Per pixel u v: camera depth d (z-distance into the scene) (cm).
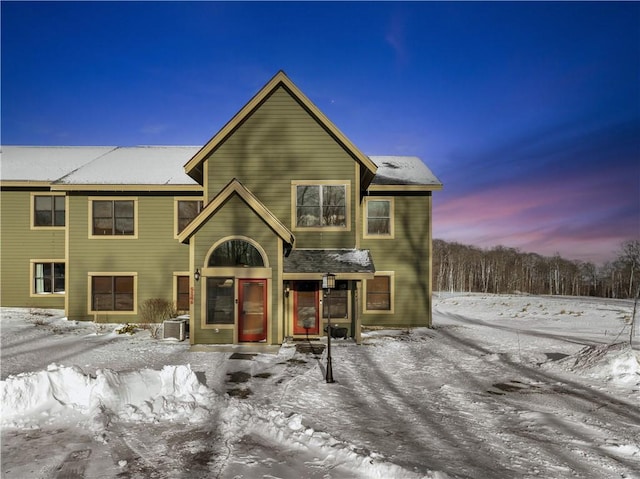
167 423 671
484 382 964
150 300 1758
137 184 1767
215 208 1312
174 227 1812
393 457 556
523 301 3291
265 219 1302
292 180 1516
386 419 713
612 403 814
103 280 1795
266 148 1520
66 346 1305
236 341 1302
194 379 802
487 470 528
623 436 652
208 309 1318
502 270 7638
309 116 1527
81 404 708
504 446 607
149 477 502
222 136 1502
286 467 529
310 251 1463
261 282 1323
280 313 1314
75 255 1783
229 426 658
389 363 1133
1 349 1236
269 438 622
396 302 1772
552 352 1295
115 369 1025
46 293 1912
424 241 1783
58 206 1914
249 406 741
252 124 1523
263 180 1515
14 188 1902
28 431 630
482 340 1495
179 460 546
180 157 2089
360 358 1180
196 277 1311
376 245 1778
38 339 1406
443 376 1012
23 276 1898
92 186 1748
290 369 1045
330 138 1524
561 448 602
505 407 787
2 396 678
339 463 539
